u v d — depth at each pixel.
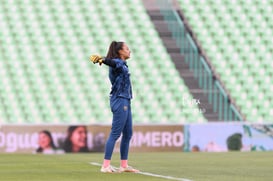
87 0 91.94
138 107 78.38
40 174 33.19
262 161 45.03
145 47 86.69
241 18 92.25
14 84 80.31
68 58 84.19
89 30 88.44
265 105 82.25
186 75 83.19
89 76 82.06
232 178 30.95
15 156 51.97
